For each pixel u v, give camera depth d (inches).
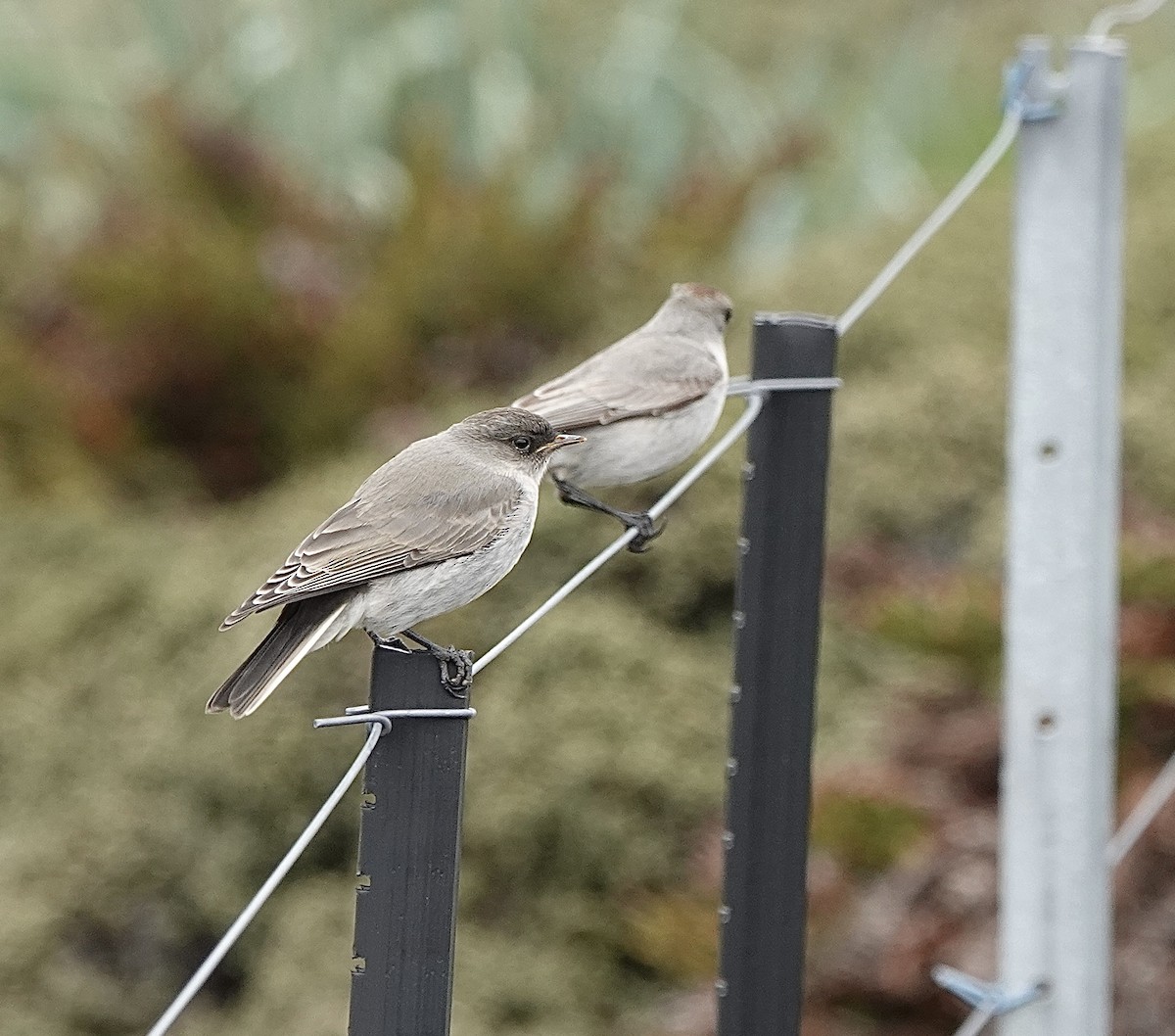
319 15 722.8
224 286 668.1
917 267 638.5
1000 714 393.4
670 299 370.3
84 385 674.8
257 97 725.3
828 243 684.1
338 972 477.1
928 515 548.1
